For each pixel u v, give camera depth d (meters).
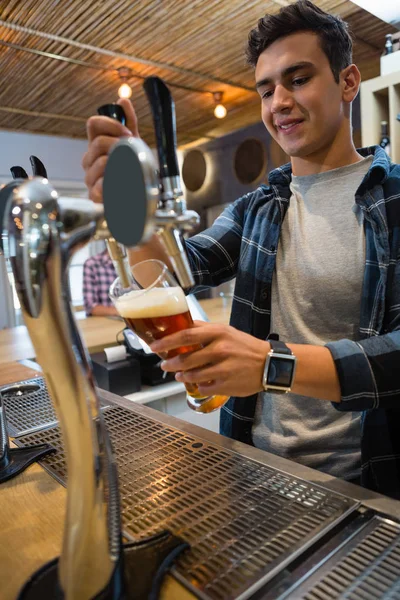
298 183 1.07
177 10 1.99
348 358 0.63
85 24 2.09
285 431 0.98
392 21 1.98
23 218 0.34
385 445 0.89
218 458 0.68
